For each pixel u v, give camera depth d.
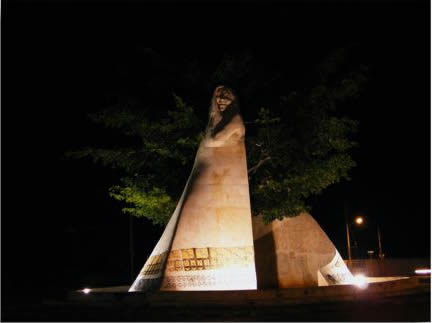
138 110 21.92
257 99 22.31
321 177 21.05
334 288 15.98
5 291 31.55
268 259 19.94
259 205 20.39
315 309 14.67
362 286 16.38
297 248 20.00
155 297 15.51
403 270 35.91
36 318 15.24
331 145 21.41
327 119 21.27
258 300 15.14
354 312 14.21
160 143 21.48
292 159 20.73
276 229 20.23
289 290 15.49
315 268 19.86
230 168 18.09
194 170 18.30
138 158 22.48
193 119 20.78
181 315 14.41
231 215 17.73
